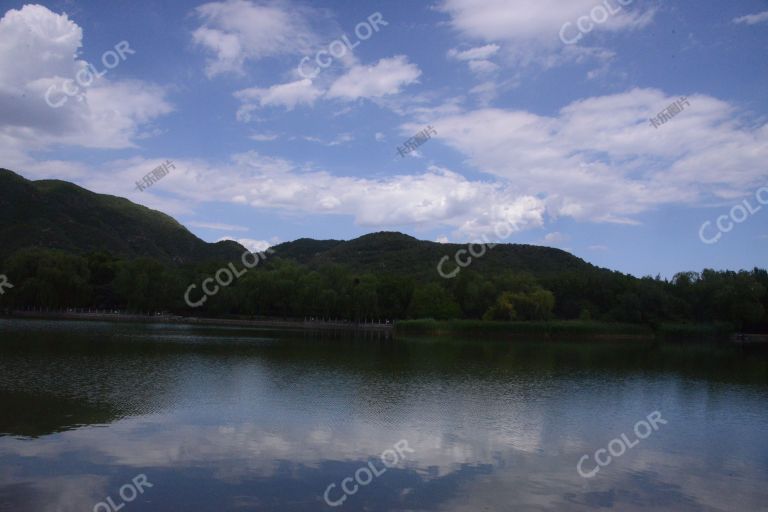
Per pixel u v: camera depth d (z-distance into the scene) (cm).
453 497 2069
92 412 3133
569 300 15025
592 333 12656
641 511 2009
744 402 4228
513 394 4256
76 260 14812
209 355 6172
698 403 4125
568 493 2156
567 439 2938
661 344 11612
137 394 3678
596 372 5922
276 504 1952
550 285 15462
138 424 2912
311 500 2000
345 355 6844
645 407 3894
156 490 2036
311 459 2444
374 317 16175
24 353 5619
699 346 11069
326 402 3656
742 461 2645
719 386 5072
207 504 1928
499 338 12306
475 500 2050
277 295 15638
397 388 4347
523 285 14475
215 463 2341
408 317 15112
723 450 2830
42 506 1877
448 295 15050
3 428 2753
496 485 2206
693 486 2283
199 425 2934
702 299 13588
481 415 3434
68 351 5959
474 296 14575
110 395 3609
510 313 13225
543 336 12588
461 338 11931
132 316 14750
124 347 6656
